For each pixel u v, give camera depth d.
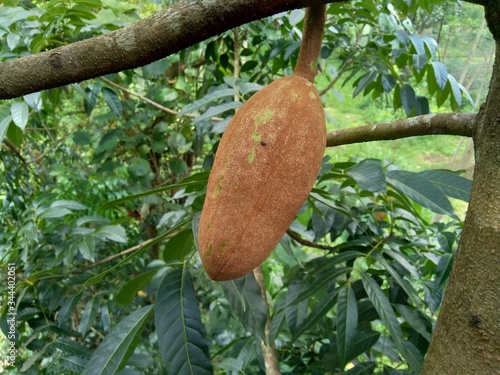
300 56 0.48
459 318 0.34
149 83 1.82
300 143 0.39
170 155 1.87
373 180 0.64
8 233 1.24
